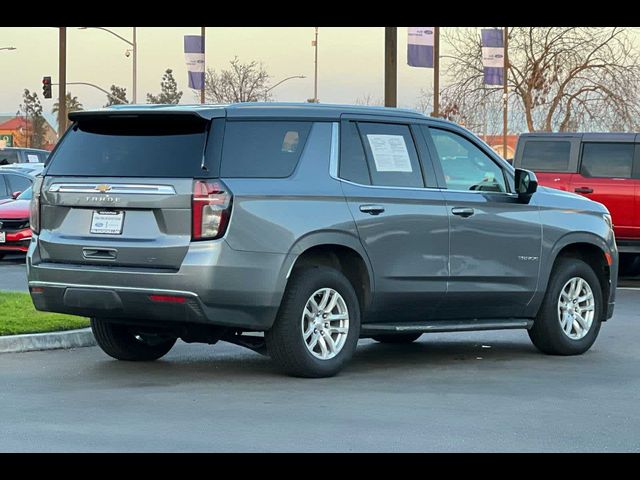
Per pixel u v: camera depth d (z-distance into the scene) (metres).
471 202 10.97
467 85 53.28
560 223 11.70
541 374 10.46
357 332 10.16
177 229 9.39
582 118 50.16
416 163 10.70
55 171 10.05
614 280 12.31
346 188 10.08
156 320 9.68
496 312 11.36
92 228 9.77
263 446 7.20
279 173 9.73
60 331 11.90
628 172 19.92
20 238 23.23
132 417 8.08
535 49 51.22
